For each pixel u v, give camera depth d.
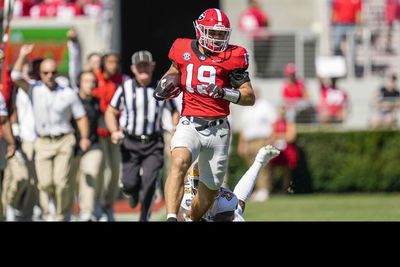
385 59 63.69
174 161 24.44
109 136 39.81
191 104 25.08
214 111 24.95
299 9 69.44
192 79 24.88
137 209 49.34
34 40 52.62
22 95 37.56
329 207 48.12
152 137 35.66
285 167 57.28
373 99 61.75
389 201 52.12
